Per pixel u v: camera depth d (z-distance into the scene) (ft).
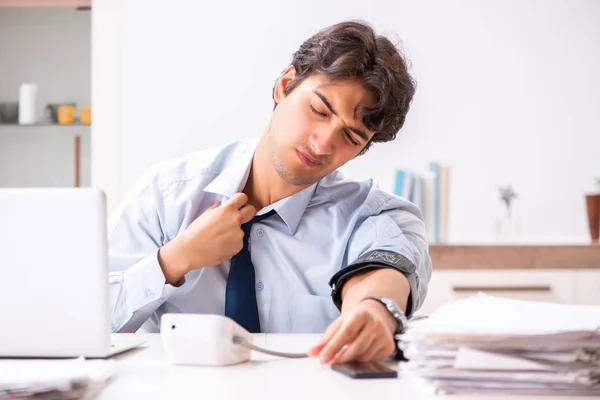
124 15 12.11
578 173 12.56
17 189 3.94
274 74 12.29
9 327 3.96
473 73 12.42
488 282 11.21
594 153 12.58
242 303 5.66
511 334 3.25
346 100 4.94
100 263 3.94
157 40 12.12
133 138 12.11
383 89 4.94
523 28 12.44
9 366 3.61
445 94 12.39
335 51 4.99
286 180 5.37
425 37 12.35
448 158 12.41
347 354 3.80
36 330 3.96
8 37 12.31
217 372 3.69
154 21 12.12
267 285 5.88
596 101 12.54
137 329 5.47
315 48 5.08
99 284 3.95
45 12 12.32
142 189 6.05
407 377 3.55
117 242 5.92
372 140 5.57
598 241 12.02
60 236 3.92
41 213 3.92
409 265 4.99
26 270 3.93
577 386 3.26
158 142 12.14
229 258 5.34
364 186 6.25
